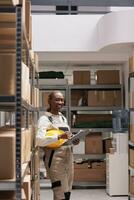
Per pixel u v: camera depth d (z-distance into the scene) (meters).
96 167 6.64
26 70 2.51
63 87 6.80
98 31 6.09
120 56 6.46
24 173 2.33
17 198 2.01
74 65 7.23
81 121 6.79
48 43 6.20
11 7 2.10
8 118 4.88
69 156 3.88
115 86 6.86
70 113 6.79
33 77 4.12
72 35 6.21
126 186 5.93
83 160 6.73
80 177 6.60
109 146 6.64
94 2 7.16
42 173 6.48
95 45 6.21
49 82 6.79
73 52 6.35
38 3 6.98
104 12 6.77
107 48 6.00
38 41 6.19
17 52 2.10
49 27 6.21
